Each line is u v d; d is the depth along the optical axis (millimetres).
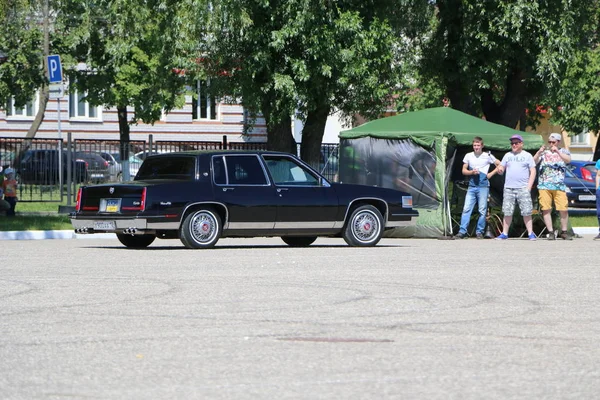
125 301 20078
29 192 56719
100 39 78625
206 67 54625
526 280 24547
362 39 52938
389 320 17516
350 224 37094
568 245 38938
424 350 14555
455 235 45156
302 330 16359
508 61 60375
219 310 18750
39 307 19172
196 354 14172
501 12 57750
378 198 37438
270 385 12141
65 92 85000
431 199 44625
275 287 22641
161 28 55000
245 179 35438
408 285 23188
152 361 13648
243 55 53719
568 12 57031
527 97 62438
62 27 77812
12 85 59938
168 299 20406
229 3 50312
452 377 12664
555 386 12180
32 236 45156
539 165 46281
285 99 53531
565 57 57531
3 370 13047
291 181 36188
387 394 11672
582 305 19766
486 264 29234
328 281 23984
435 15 63375
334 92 54281
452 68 62000
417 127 45562
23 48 59781
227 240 42938
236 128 109375
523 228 46656
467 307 19328
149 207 33812
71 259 30578
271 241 42094
